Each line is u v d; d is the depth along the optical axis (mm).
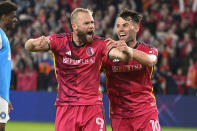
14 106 35500
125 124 16000
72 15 14555
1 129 15180
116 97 16016
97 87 14602
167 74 34844
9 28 15742
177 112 33594
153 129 15742
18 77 37406
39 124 33750
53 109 34938
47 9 46156
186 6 44781
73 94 14461
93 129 14359
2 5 15477
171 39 40875
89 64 14422
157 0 45156
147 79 15938
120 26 15750
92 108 14406
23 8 47438
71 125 14461
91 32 14383
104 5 45656
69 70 14508
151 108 15914
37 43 14289
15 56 39781
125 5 44781
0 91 15094
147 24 42156
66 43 14578
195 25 43781
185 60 37594
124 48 13406
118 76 15812
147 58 14078
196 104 33531
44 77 36250
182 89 36375
